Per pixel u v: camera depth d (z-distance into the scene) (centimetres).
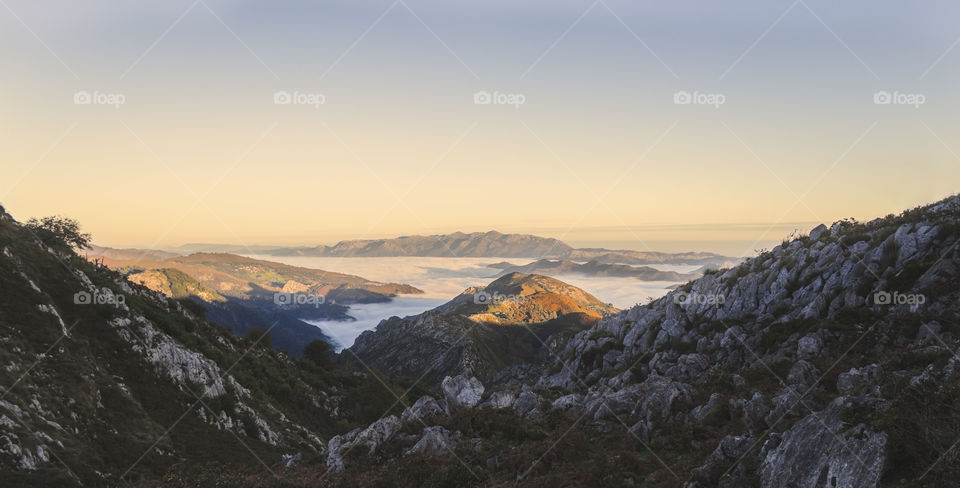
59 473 5344
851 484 2316
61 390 6825
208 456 7375
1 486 4816
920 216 5562
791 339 4953
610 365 6638
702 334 5822
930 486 2183
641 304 7412
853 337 4569
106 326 8875
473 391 4747
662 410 4047
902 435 2348
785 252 6306
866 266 5244
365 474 3681
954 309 4391
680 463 3288
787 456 2614
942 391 2547
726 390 4228
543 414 4347
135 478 6134
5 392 6166
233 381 10231
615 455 3494
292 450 8862
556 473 3394
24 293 8169
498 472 3591
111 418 7119
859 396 2697
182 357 9475
